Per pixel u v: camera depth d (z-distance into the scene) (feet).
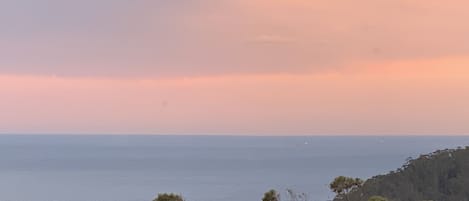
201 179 586.86
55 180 603.67
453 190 189.98
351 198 173.06
